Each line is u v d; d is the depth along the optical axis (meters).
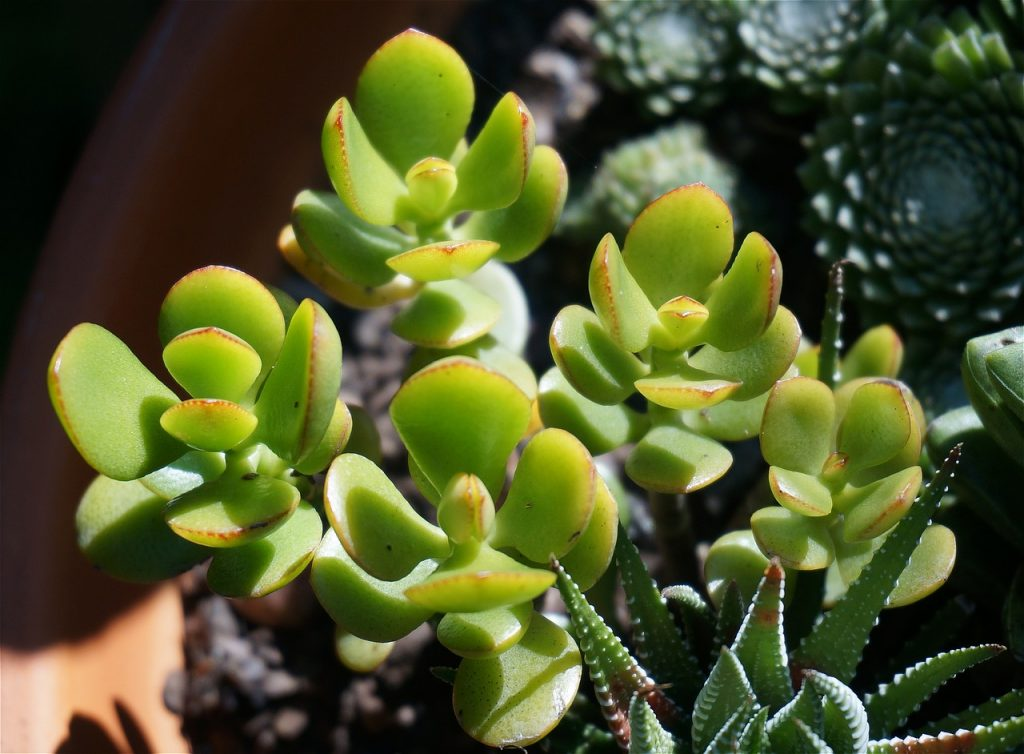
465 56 0.49
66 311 0.44
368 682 0.42
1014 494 0.38
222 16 0.46
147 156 0.45
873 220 0.44
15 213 0.58
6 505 0.43
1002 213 0.43
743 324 0.36
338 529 0.34
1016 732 0.34
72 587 0.43
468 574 0.32
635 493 0.44
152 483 0.36
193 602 0.44
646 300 0.36
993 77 0.43
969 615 0.39
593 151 0.49
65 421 0.34
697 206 0.36
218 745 0.43
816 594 0.39
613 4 0.48
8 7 0.61
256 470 0.37
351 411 0.39
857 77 0.45
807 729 0.33
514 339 0.42
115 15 0.62
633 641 0.38
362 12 0.48
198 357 0.35
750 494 0.41
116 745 0.41
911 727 0.39
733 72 0.47
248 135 0.47
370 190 0.37
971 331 0.43
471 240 0.38
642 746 0.34
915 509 0.34
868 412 0.36
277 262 0.48
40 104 0.60
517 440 0.35
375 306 0.41
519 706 0.35
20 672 0.41
